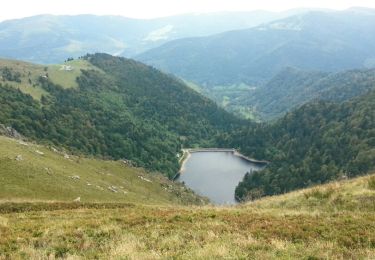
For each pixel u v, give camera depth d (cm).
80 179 9862
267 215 2745
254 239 2003
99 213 3098
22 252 1873
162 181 17875
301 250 1831
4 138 11025
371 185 3428
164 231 2272
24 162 8588
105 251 1858
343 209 3123
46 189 7900
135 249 1842
